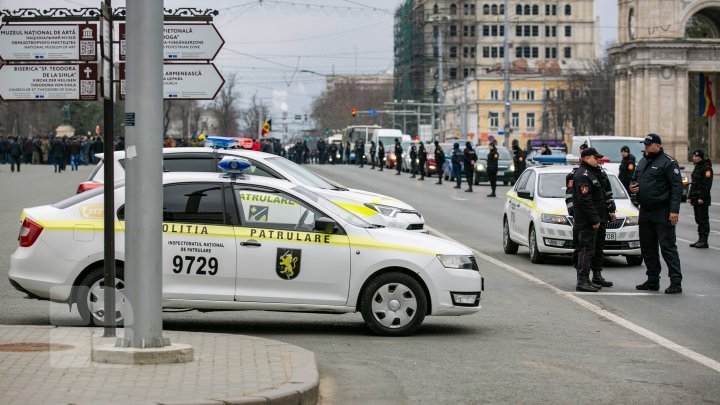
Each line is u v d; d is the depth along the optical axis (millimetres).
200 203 20750
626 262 36156
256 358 16531
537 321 23078
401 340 20500
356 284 20641
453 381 16625
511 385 16328
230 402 13234
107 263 17703
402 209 33250
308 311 20781
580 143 63875
